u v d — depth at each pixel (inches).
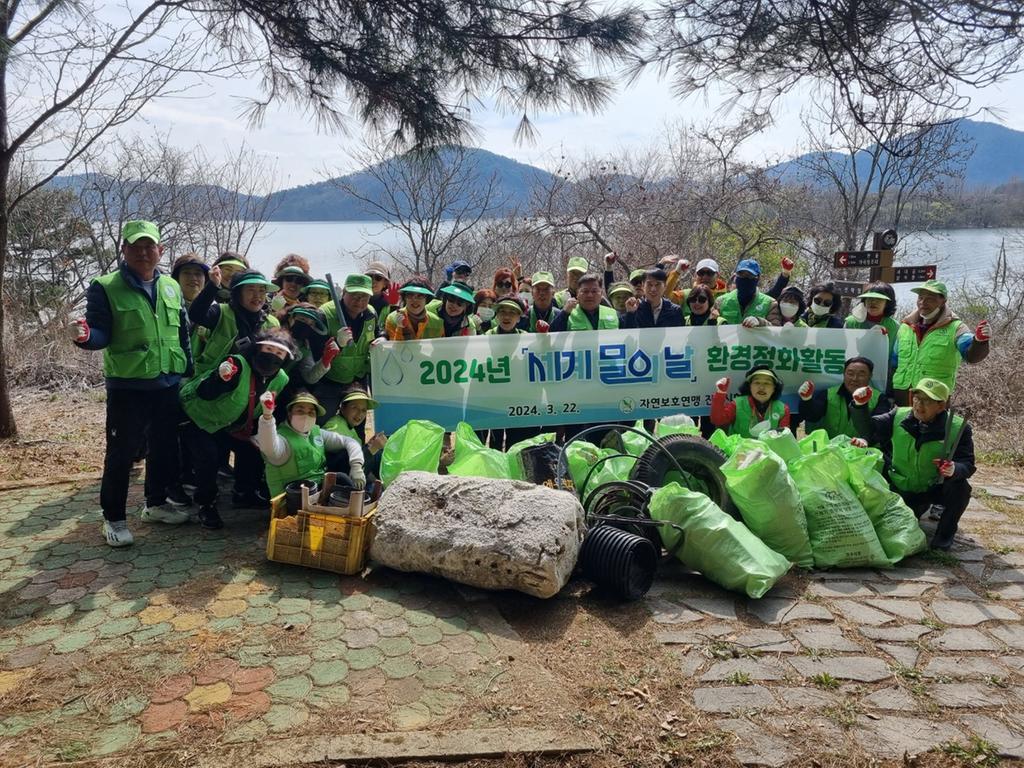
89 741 102.3
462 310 225.5
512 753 101.8
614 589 148.9
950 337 216.2
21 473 223.6
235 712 109.0
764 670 124.6
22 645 126.3
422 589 151.0
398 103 214.1
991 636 137.7
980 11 141.7
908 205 550.9
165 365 168.2
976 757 102.7
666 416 234.8
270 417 161.8
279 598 145.1
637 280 287.7
